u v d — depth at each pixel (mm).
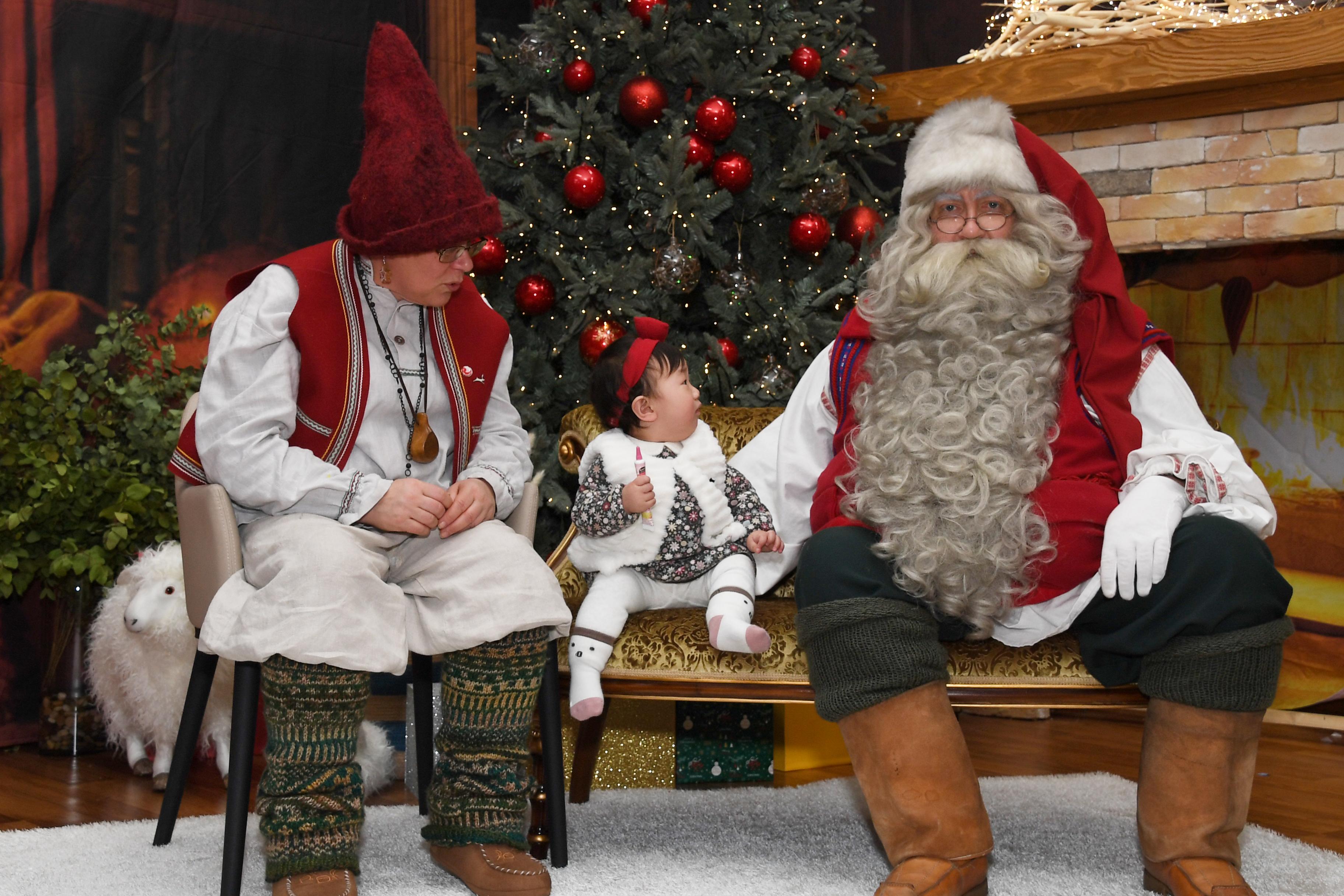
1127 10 3703
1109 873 2074
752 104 3514
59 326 3334
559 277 3436
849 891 1954
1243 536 1767
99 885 1969
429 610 1908
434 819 1990
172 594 2758
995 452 1868
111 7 3434
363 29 4074
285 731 1754
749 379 3496
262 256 3801
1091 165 3836
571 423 2484
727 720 2938
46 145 3303
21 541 3076
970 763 1784
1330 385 3781
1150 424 2049
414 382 2057
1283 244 3850
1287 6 3619
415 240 1850
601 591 2135
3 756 3188
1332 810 2725
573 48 3461
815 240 3467
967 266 2082
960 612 1850
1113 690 1897
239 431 1845
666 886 1969
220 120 3697
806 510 2250
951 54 4598
